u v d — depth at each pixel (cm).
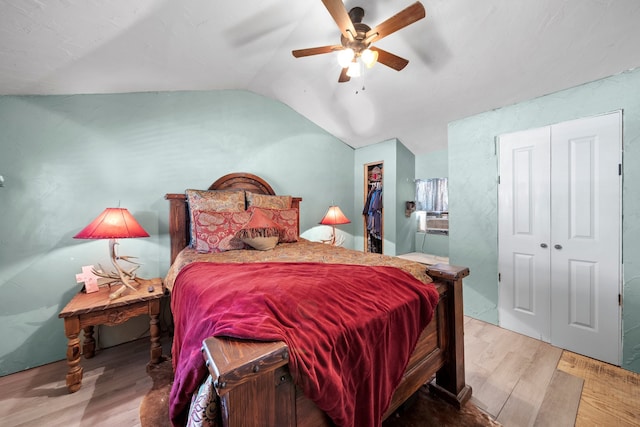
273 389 71
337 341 88
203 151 268
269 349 69
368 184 409
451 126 281
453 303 149
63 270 197
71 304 167
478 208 258
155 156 238
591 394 154
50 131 192
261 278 125
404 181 379
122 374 175
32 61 152
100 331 210
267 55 221
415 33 188
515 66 196
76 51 153
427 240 389
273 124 321
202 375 79
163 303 235
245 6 155
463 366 152
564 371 178
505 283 241
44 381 169
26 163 185
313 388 74
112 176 217
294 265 157
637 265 176
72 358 158
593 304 194
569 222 204
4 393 157
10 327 179
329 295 107
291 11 168
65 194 198
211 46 190
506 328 241
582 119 196
